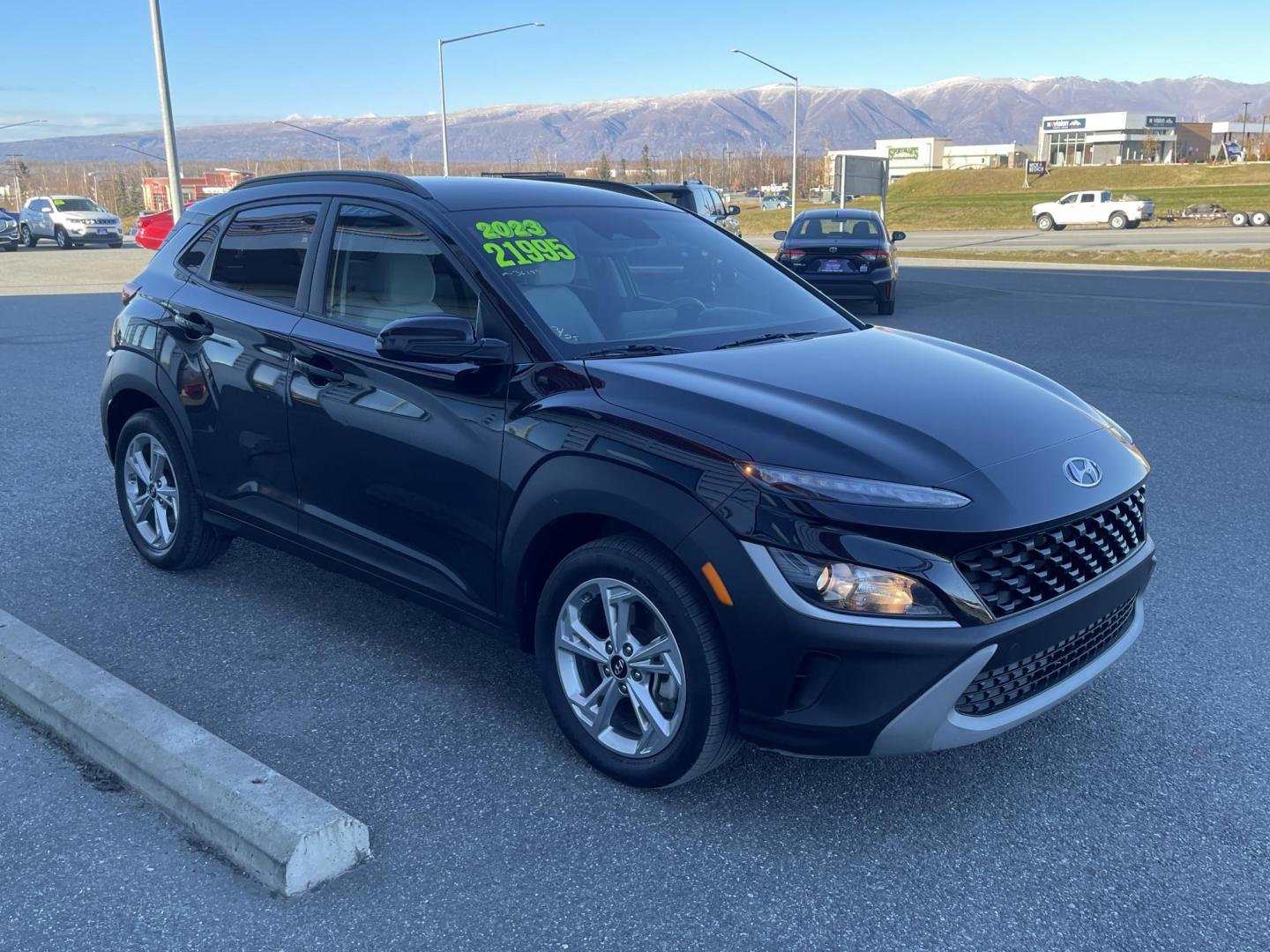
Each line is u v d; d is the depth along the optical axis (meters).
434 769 3.27
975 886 2.73
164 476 4.74
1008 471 2.88
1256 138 159.38
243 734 3.46
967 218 61.84
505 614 3.36
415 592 3.63
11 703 3.59
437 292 3.55
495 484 3.26
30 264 27.41
